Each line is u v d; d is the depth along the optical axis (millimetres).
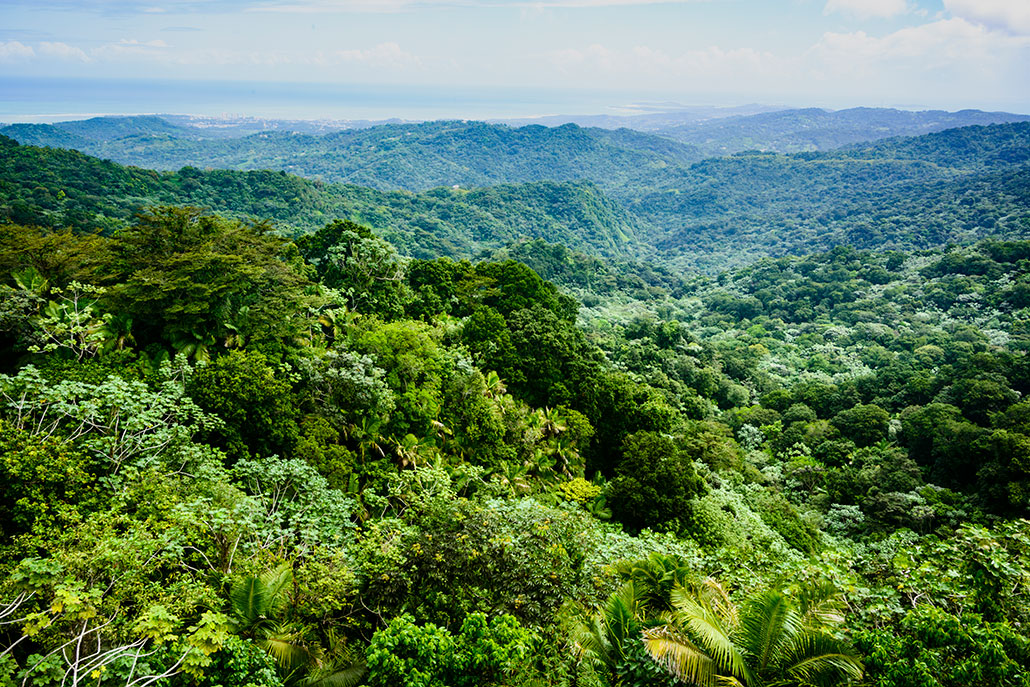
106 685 8352
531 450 27766
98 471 13766
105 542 9883
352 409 23078
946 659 9125
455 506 14703
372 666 9242
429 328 33406
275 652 9977
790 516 29703
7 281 20344
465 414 26703
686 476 25234
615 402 34125
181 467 14562
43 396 13891
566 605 11758
